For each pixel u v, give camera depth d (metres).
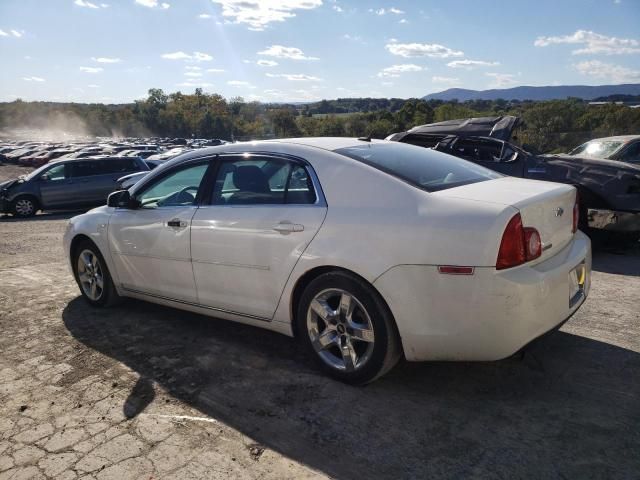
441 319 2.81
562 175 6.61
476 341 2.77
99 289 4.85
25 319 4.62
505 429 2.72
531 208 2.84
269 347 3.86
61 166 15.64
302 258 3.22
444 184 3.22
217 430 2.79
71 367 3.61
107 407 3.05
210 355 3.74
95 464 2.51
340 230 3.09
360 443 2.64
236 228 3.56
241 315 3.69
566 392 3.07
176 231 3.94
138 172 15.54
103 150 39.78
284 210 3.37
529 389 3.12
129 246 4.36
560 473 2.36
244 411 2.97
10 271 6.59
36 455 2.60
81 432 2.79
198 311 4.02
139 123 137.00
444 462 2.47
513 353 2.77
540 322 2.81
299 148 3.51
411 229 2.86
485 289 2.69
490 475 2.37
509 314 2.69
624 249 6.88
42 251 8.30
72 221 4.98
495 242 2.68
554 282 2.85
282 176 3.49
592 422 2.76
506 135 7.69
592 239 6.71
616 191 6.26
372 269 2.93
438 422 2.80
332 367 3.25
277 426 2.81
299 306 3.33
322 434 2.72
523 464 2.43
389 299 2.91
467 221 2.75
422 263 2.81
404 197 3.01
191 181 4.01
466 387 3.16
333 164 3.31
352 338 3.13
